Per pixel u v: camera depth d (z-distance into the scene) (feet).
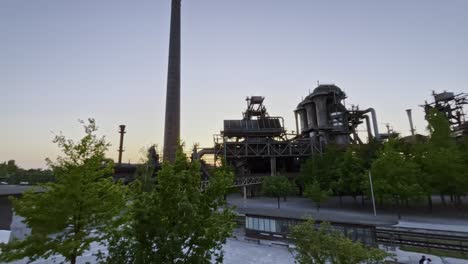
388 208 135.95
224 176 29.07
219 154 229.86
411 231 78.54
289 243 76.28
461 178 109.19
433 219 103.30
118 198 36.04
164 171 25.81
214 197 27.40
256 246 77.56
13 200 32.27
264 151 233.35
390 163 113.80
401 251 65.36
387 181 112.27
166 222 24.12
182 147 30.04
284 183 166.09
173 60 205.05
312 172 170.71
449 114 246.27
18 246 30.30
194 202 25.67
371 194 120.47
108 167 37.68
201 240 25.08
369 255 32.63
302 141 238.89
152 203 24.82
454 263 55.42
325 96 259.19
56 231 31.89
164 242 22.84
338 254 33.78
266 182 170.91
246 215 90.02
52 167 34.42
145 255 22.93
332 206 153.38
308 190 147.84
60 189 32.50
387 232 78.74
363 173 142.20
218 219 27.04
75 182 32.78
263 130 239.09
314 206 155.94
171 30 211.41
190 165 28.89
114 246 27.14
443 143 123.54
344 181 144.97
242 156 225.56
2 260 29.86
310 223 38.93
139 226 23.61
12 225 71.10
